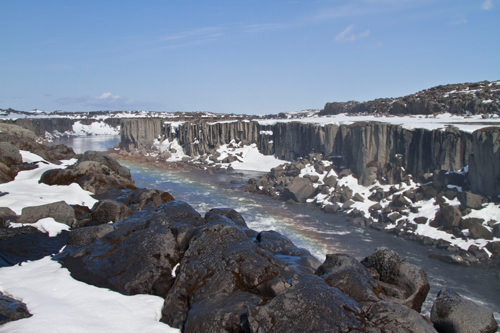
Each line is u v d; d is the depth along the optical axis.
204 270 8.53
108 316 7.61
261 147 94.19
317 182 58.22
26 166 20.66
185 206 13.29
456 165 45.47
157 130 118.94
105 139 175.12
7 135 25.45
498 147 39.22
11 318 6.89
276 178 64.38
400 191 48.38
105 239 10.91
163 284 8.92
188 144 103.75
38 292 8.29
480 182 40.88
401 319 6.13
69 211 14.07
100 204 14.23
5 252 10.83
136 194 17.06
